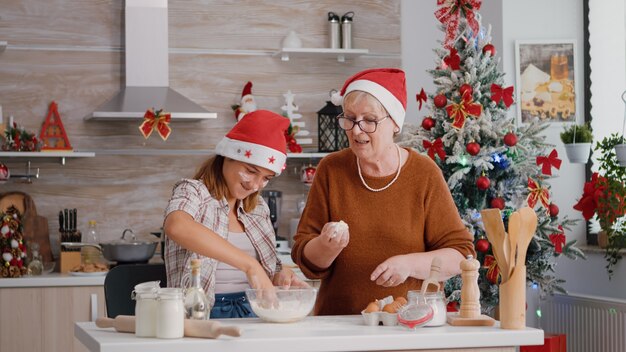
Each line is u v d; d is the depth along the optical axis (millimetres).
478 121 4234
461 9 4289
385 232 2812
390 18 5953
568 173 5301
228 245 2572
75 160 5504
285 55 5723
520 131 4410
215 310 2758
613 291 4930
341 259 2842
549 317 5258
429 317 2389
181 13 5680
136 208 5586
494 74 4328
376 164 2830
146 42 5414
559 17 5277
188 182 2771
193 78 5691
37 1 5465
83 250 5227
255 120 2785
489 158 4184
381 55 5949
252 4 5770
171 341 2137
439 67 4359
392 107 2730
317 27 5859
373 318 2445
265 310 2461
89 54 5516
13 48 5430
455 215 2855
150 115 5168
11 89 5426
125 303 3018
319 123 5691
